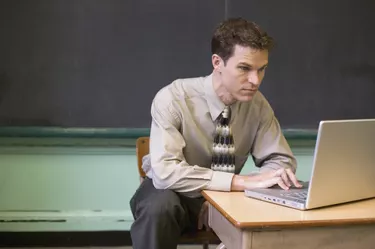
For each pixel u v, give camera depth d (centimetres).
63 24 273
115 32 276
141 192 166
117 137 279
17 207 280
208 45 282
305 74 288
